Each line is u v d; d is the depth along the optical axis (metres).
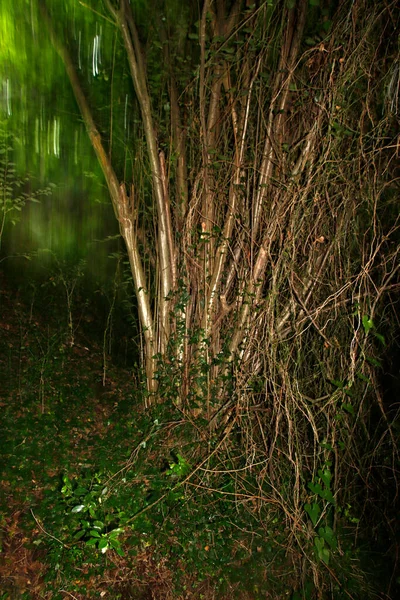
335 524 4.34
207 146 5.60
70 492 4.35
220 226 5.80
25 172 9.23
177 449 5.40
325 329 4.86
